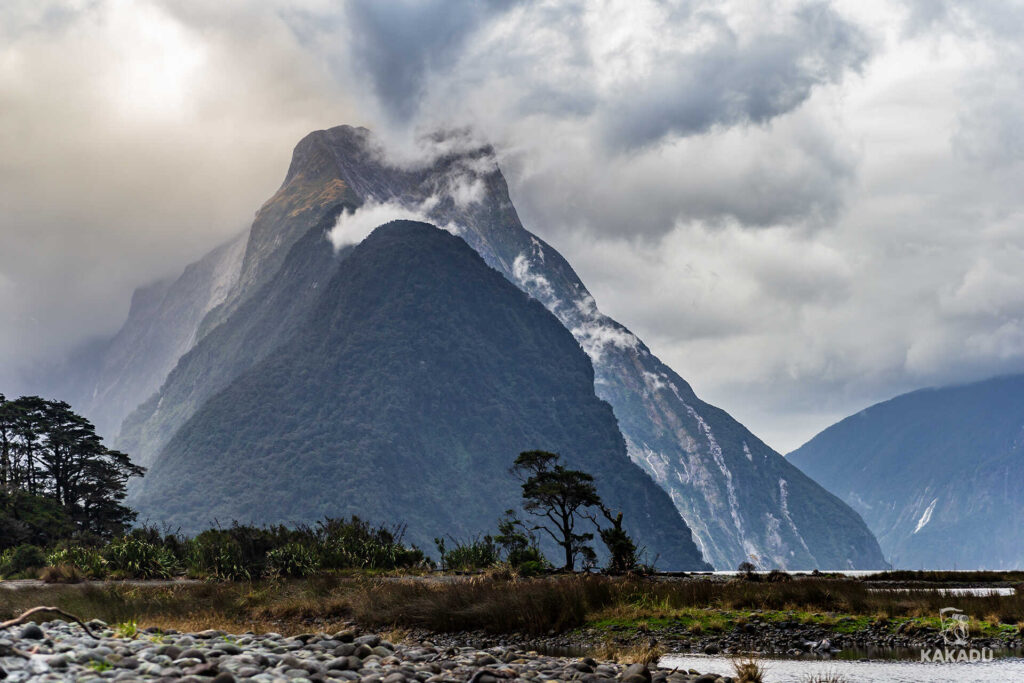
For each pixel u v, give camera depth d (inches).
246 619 1101.1
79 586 1422.2
